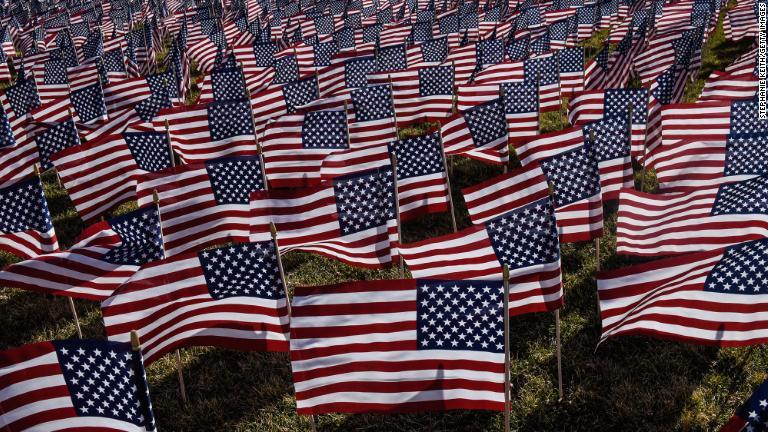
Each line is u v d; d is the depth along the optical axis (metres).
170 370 11.55
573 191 11.70
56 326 13.00
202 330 9.71
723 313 9.35
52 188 18.64
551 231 9.59
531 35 26.25
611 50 28.52
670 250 11.54
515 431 9.81
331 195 11.45
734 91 17.97
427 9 37.38
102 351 7.43
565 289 12.67
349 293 8.08
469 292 7.95
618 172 13.83
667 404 9.90
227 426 10.44
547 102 19.56
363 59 20.98
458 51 22.44
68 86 24.34
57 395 7.64
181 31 32.25
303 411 8.50
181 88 23.23
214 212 13.10
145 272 9.27
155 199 11.06
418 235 15.16
